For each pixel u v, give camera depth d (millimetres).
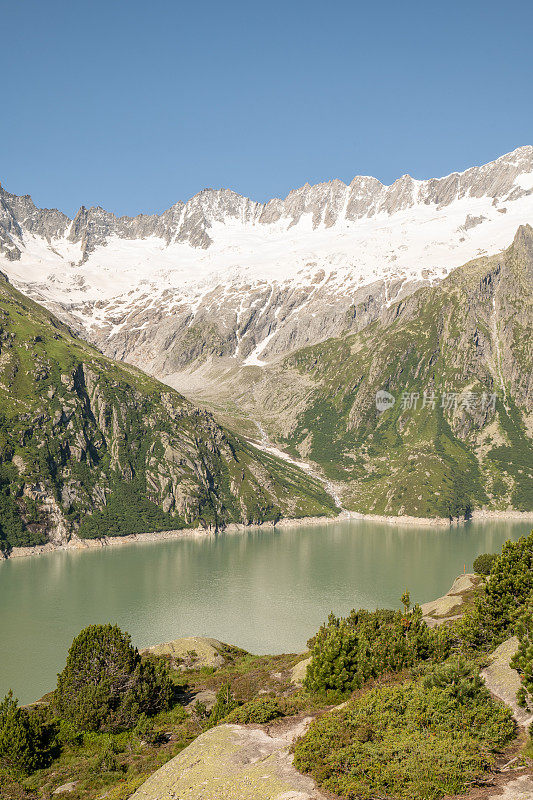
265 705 51125
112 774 55844
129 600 179250
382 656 58906
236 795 36750
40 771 58844
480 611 66250
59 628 152375
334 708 50188
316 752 38594
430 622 98562
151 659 99375
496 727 39656
